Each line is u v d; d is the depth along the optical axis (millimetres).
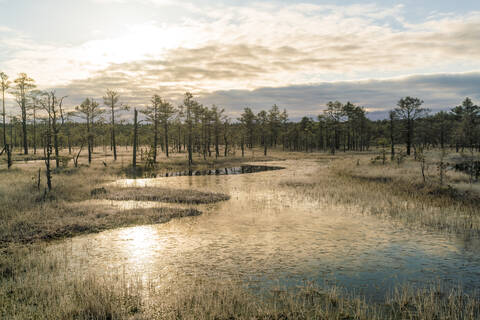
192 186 26625
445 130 66250
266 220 14672
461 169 25047
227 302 6496
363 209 16375
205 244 11117
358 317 6086
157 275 8352
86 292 6840
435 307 6281
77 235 12148
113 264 9180
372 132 90188
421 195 18734
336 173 31062
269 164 51781
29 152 54562
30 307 6312
